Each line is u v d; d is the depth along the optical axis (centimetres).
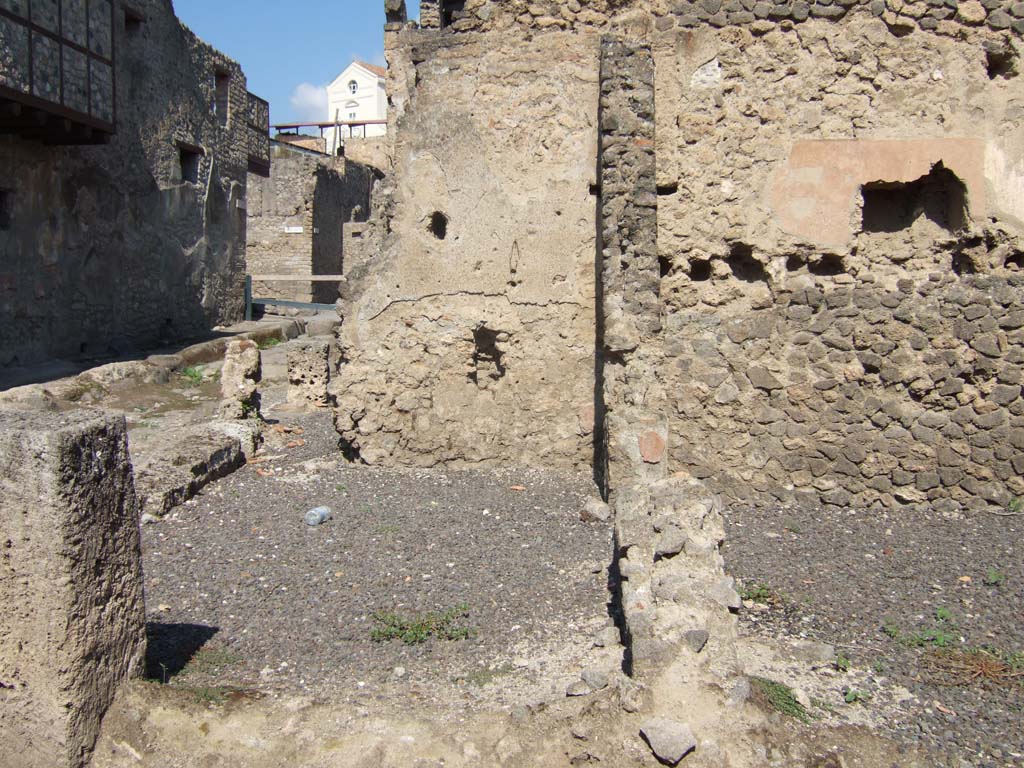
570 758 343
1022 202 693
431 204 788
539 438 793
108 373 1291
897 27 693
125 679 382
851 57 698
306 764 349
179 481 709
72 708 349
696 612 400
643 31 727
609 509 658
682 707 352
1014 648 455
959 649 453
